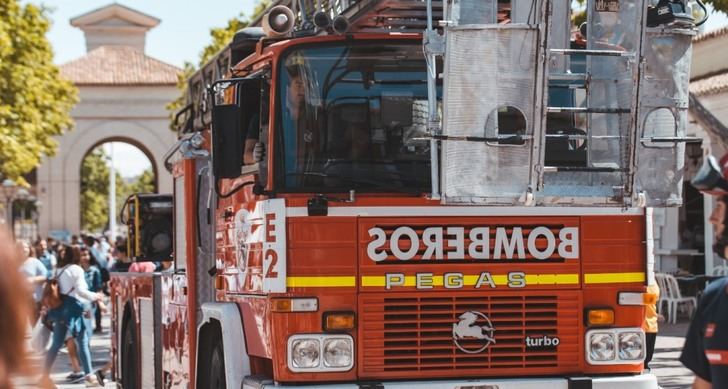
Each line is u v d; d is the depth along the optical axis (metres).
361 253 8.97
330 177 9.04
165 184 81.62
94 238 32.94
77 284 19.09
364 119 9.16
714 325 5.68
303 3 10.84
